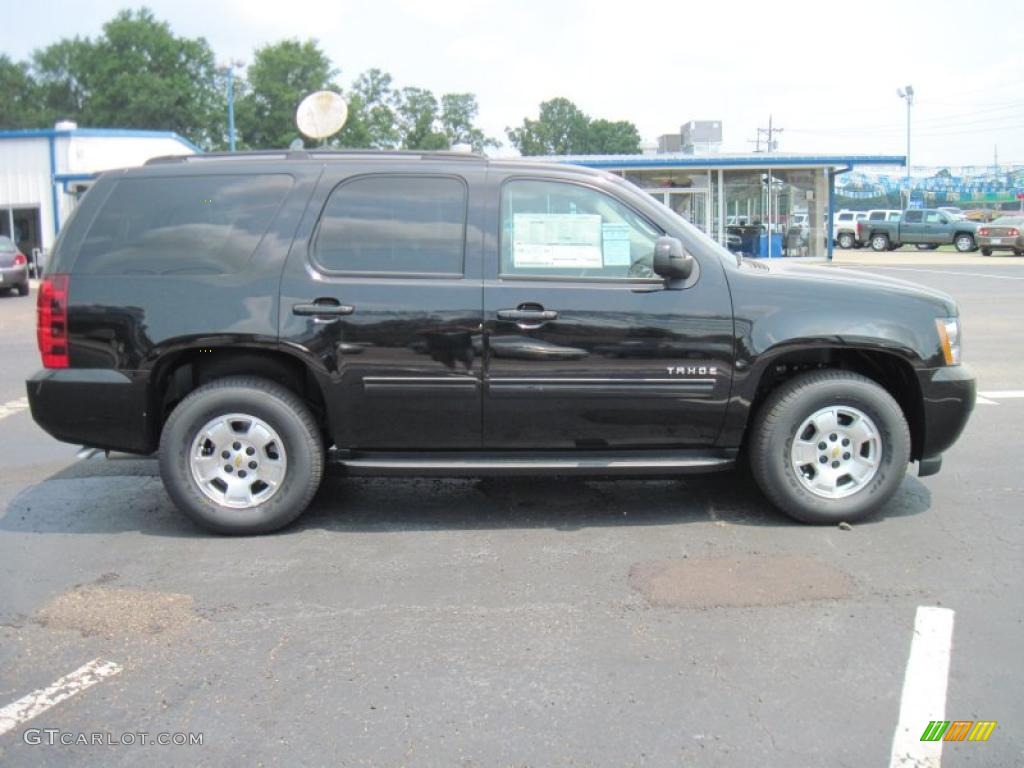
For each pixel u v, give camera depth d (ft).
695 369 16.28
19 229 109.91
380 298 16.08
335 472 16.87
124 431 16.48
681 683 11.34
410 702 10.95
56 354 16.35
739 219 102.32
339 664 11.89
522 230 16.42
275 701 11.00
